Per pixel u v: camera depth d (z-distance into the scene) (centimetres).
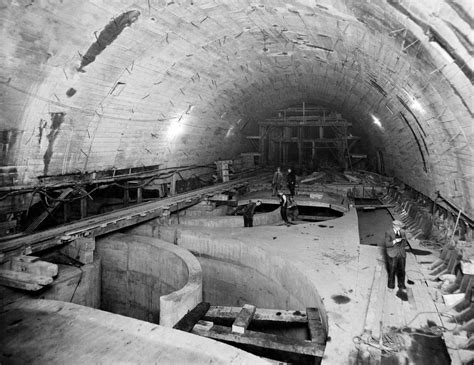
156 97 1053
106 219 923
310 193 1535
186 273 773
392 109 1005
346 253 766
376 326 458
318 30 676
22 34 591
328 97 1664
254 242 876
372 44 581
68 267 821
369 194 1612
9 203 809
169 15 700
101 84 830
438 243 809
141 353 430
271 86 1513
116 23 673
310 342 479
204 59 979
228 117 1744
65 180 956
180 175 1578
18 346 447
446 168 741
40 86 710
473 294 505
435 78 505
